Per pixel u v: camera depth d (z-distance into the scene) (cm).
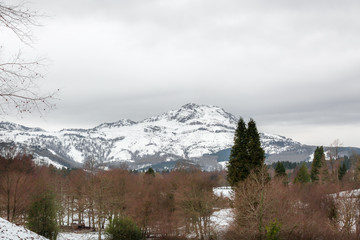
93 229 6475
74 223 7894
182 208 4944
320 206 4047
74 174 7462
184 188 5091
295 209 3378
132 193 5862
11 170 4272
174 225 5159
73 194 6431
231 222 3716
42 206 3791
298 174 8994
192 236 5059
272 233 2638
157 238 5412
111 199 5181
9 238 2066
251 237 2995
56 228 3928
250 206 3055
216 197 4950
